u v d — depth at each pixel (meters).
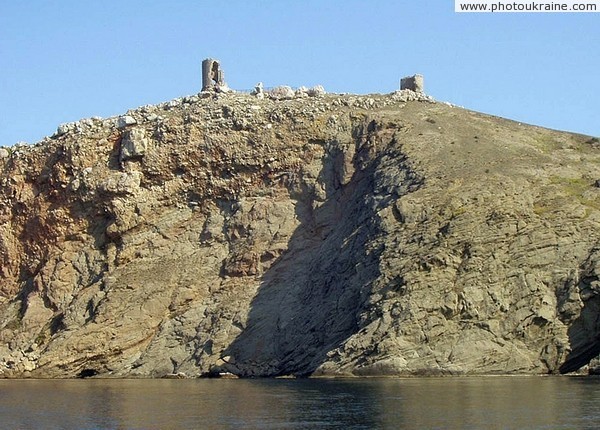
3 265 126.75
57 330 117.06
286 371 103.25
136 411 70.00
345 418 62.19
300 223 117.81
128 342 112.88
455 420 58.78
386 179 109.12
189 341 111.62
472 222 97.19
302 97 129.50
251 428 59.34
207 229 120.69
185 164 123.12
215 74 138.75
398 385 80.88
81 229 123.88
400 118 120.69
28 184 127.75
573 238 96.25
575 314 92.12
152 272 117.88
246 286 114.25
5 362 115.12
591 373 89.62
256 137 122.75
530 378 86.25
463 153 110.62
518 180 103.00
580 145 116.69
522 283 93.44
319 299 106.12
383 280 95.69
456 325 91.69
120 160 123.69
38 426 63.69
